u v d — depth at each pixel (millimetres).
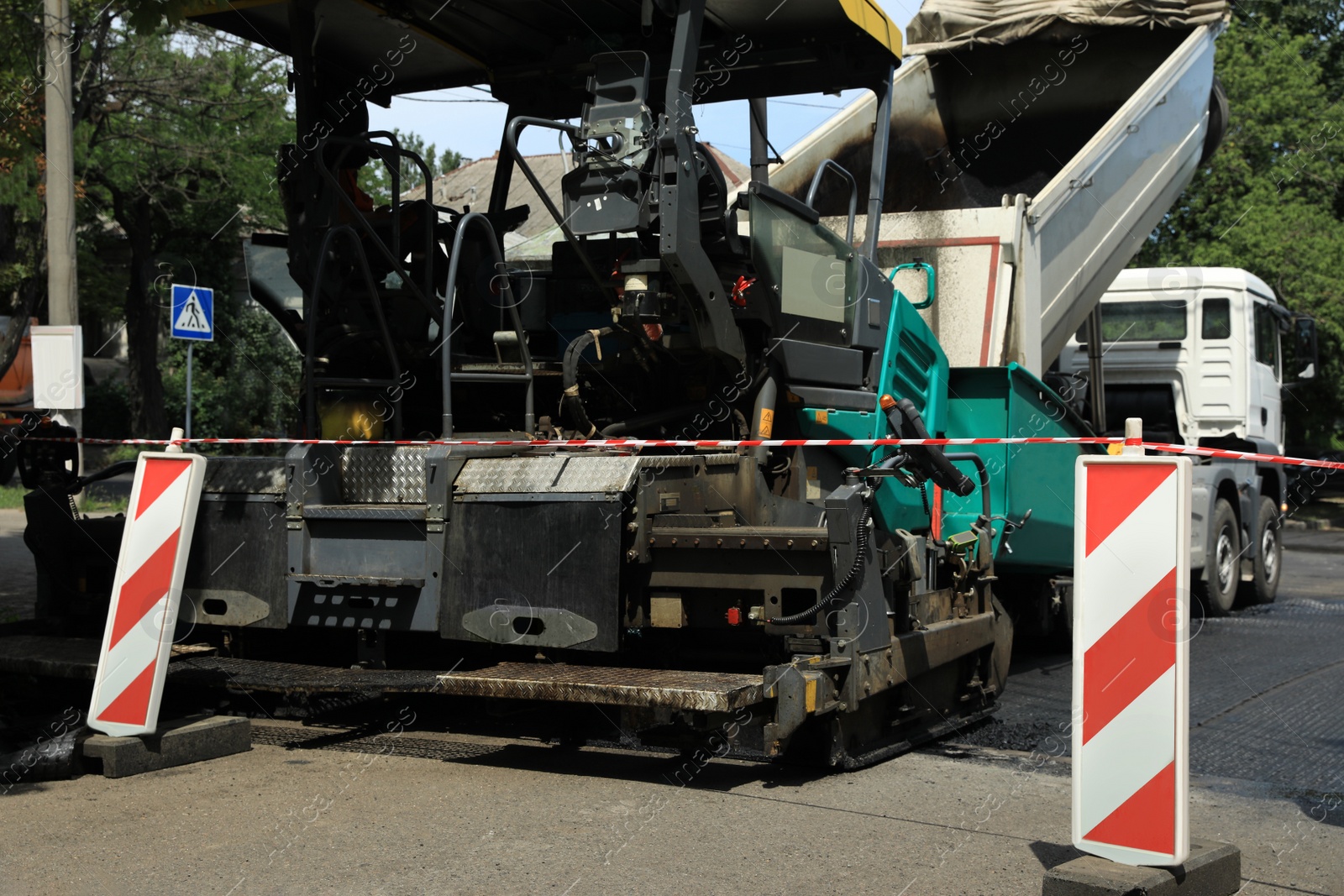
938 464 5711
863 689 4902
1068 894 3395
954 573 6043
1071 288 9102
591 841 4016
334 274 6223
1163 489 3512
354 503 5410
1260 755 5645
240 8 6266
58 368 9727
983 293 7875
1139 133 9305
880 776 4973
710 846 3975
